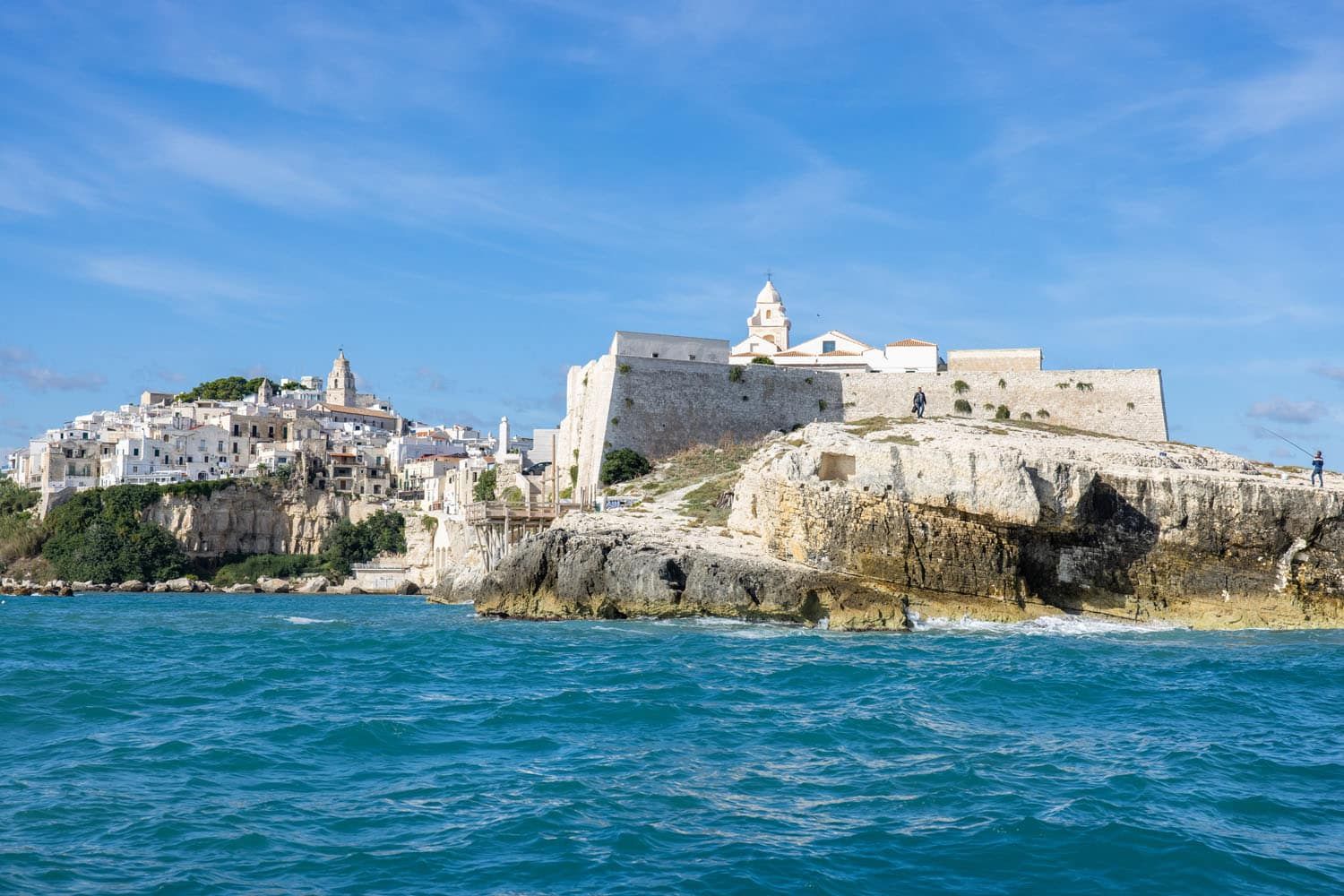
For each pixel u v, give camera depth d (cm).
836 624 6481
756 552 7075
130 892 2058
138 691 4050
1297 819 2544
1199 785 2789
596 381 11488
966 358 12000
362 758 3016
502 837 2342
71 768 2888
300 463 16712
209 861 2212
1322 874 2195
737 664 4856
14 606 10288
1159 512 7075
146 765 2914
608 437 10900
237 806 2555
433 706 3744
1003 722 3572
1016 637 6244
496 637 6003
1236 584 7081
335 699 3897
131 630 6812
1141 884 2131
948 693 4069
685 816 2497
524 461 14475
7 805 2562
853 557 6675
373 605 10550
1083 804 2597
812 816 2509
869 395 11700
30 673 4447
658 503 9031
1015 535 6850
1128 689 4203
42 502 16575
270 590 14362
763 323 16188
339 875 2141
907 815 2519
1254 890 2117
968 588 6712
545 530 7581
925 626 6544
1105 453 8025
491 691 4084
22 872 2148
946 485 6719
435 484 16350
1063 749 3173
